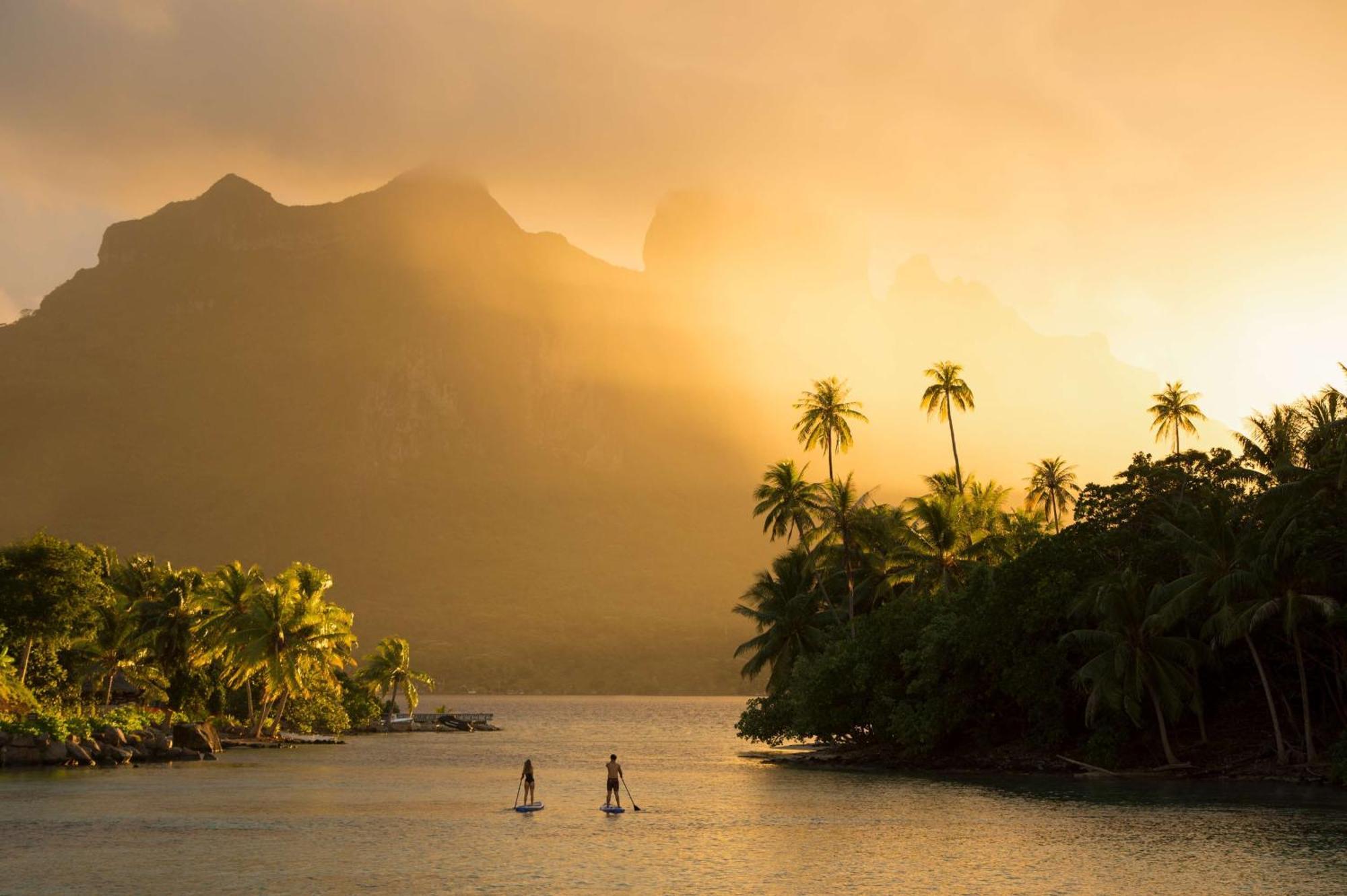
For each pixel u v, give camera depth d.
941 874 44.56
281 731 144.50
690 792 77.50
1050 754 87.62
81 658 113.50
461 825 58.62
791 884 42.50
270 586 127.88
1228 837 52.97
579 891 41.00
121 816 61.00
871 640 96.31
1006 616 83.81
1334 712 79.81
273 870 44.78
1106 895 40.66
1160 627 76.56
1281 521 73.12
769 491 114.31
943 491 109.88
